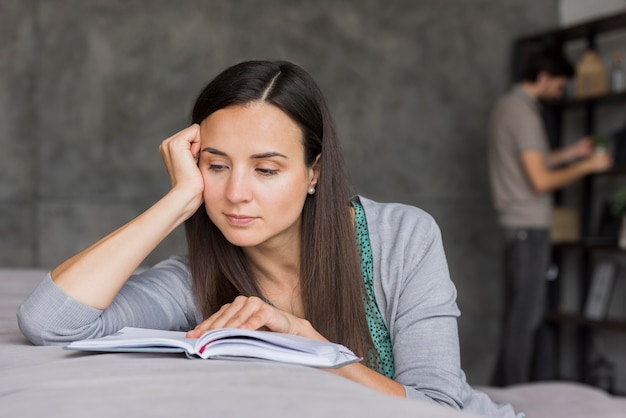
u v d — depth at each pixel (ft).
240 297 3.75
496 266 16.01
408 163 15.71
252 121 3.83
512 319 12.82
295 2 15.15
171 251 14.21
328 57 15.33
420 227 4.43
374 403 2.51
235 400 2.43
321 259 4.24
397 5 15.67
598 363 13.96
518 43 15.70
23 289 6.86
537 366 14.80
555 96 12.98
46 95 14.14
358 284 4.28
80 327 3.86
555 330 14.98
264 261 4.39
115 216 14.44
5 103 13.98
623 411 5.82
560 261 14.85
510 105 12.73
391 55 15.64
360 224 4.45
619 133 13.80
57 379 2.84
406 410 2.46
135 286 4.26
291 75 3.98
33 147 14.14
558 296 14.83
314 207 4.27
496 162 13.00
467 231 15.90
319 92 4.10
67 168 14.25
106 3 14.34
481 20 15.97
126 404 2.40
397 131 15.66
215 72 14.78
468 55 15.93
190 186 4.06
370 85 15.53
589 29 14.14
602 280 14.08
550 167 14.47
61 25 14.16
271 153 3.84
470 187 15.97
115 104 14.39
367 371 3.69
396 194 15.65
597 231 14.49
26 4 14.05
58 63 14.17
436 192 15.81
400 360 4.17
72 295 3.82
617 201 13.24
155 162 14.58
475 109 15.97
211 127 3.92
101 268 3.88
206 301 4.42
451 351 4.17
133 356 3.40
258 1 14.97
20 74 14.05
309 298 4.30
